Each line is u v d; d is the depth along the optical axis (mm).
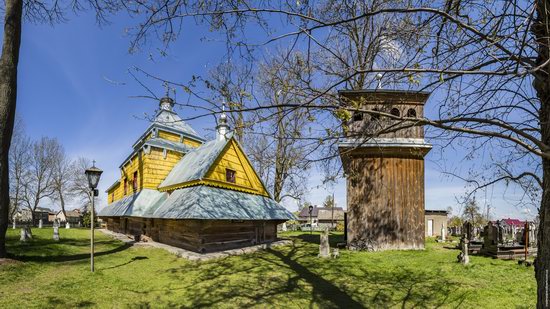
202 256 12164
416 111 12633
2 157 9961
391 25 3748
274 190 25969
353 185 15125
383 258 12414
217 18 3461
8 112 10227
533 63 3037
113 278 9000
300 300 7145
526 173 3473
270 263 11445
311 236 24297
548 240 3135
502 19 2842
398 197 14891
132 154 21859
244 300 7137
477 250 14680
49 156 51750
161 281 8781
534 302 6891
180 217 12938
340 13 3873
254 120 3373
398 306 6746
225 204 14820
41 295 7266
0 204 9938
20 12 10711
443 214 31125
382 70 2795
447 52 3320
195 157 18594
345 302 7004
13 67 10445
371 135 3541
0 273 8898
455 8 3205
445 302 6969
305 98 3402
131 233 22188
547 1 2787
